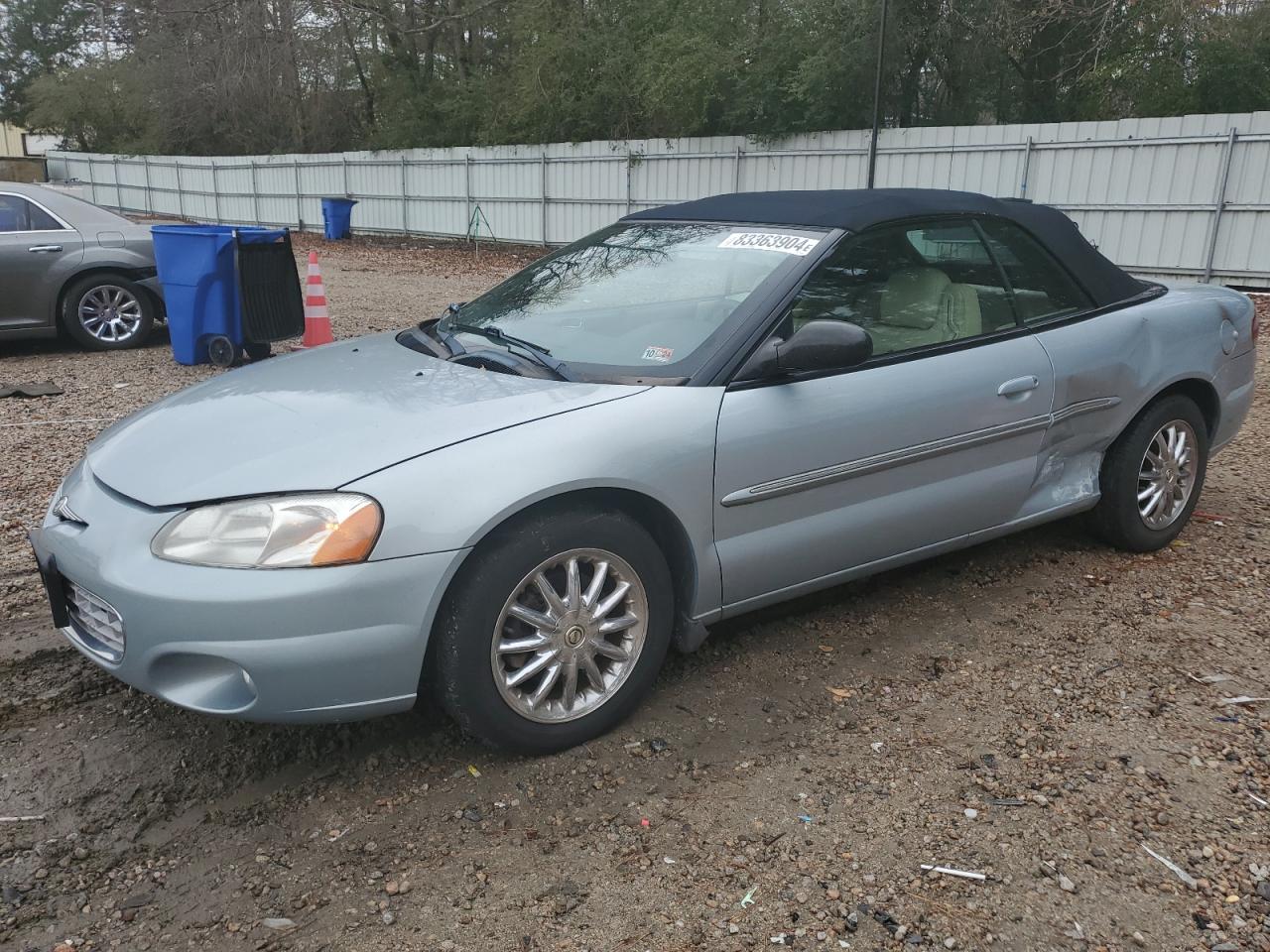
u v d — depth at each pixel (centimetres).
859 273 349
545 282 392
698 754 296
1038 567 431
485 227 2448
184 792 280
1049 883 243
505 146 2450
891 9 1827
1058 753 296
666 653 323
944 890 240
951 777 284
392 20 2806
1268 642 363
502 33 2788
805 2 1909
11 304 902
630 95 2267
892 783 281
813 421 322
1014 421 375
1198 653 355
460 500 264
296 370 346
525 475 271
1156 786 279
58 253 913
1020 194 1623
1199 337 439
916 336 358
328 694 259
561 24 2405
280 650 251
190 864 251
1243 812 269
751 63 2034
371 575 254
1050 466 399
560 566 287
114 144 4209
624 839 259
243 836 262
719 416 305
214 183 3225
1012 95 2139
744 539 317
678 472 296
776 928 228
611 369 317
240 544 254
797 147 1933
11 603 397
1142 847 255
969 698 326
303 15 2909
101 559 266
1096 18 1917
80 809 272
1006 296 387
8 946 223
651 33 2273
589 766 290
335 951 223
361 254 2238
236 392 328
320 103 3303
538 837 260
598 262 389
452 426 281
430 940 225
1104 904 236
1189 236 1462
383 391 310
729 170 2000
